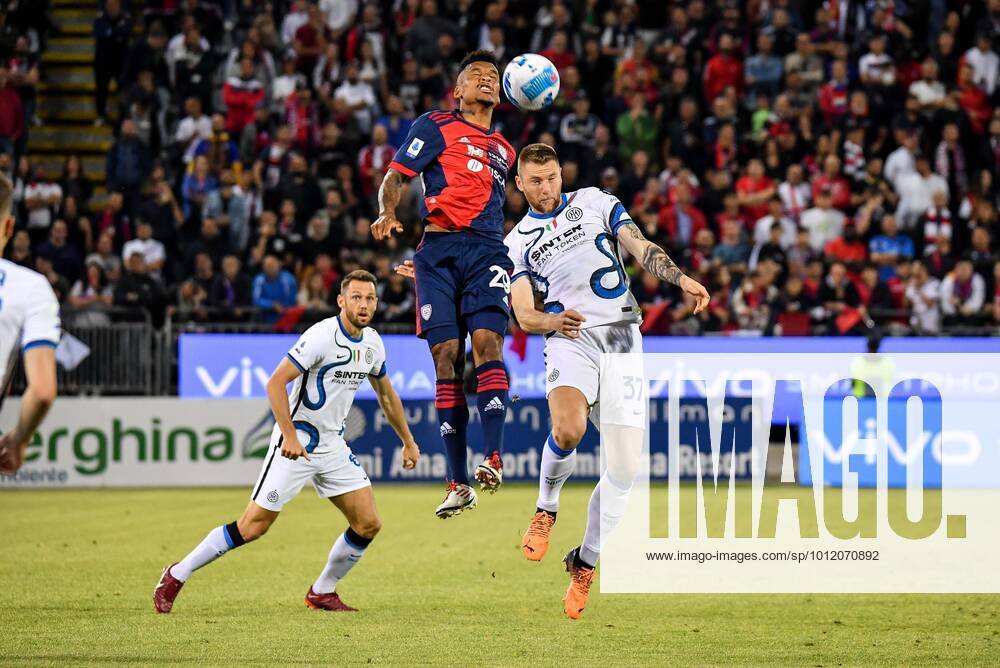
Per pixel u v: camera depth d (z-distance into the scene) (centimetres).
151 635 2442
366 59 7344
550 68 2619
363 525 2752
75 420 5706
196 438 5744
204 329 5866
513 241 2603
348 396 2797
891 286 6419
